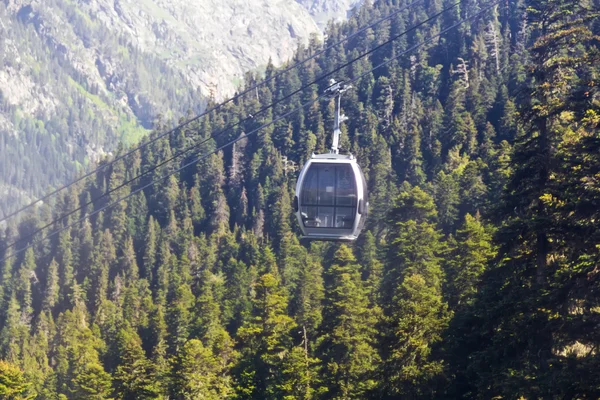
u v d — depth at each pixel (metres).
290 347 65.69
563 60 37.16
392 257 69.75
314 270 101.44
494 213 37.84
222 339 74.94
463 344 43.66
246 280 117.94
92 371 73.25
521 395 29.70
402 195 76.25
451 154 147.75
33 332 156.88
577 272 29.86
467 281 57.66
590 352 28.39
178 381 64.94
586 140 30.64
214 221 178.75
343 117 34.69
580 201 30.41
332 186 33.88
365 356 57.12
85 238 183.62
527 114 37.34
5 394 69.94
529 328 33.38
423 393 44.22
